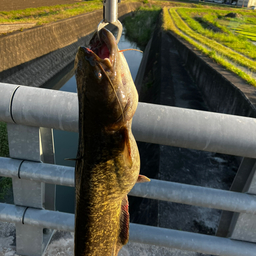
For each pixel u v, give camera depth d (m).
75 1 41.69
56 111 1.27
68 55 24.42
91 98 0.81
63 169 1.54
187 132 1.22
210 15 41.50
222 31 25.38
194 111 1.26
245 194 1.47
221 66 10.23
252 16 40.69
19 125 1.49
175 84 12.23
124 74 0.85
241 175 1.54
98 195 0.91
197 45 15.62
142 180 1.07
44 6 30.45
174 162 5.84
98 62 0.77
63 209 6.93
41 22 22.73
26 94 1.30
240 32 26.06
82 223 0.92
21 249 1.90
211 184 5.23
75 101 1.28
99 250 0.98
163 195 1.48
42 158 1.68
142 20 38.44
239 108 7.11
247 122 1.23
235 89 7.55
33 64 18.58
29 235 1.83
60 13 29.12
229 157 6.11
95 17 35.88
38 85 18.19
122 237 1.10
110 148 0.87
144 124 1.23
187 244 1.61
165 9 43.75
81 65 0.80
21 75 16.78
